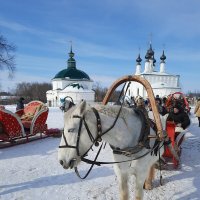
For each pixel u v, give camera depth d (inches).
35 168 271.1
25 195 206.1
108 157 313.0
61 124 615.2
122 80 174.1
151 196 203.8
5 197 202.2
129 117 144.9
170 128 243.9
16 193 209.6
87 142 124.0
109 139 137.1
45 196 204.7
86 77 2361.0
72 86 2130.9
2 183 229.6
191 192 211.3
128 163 149.9
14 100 2314.2
